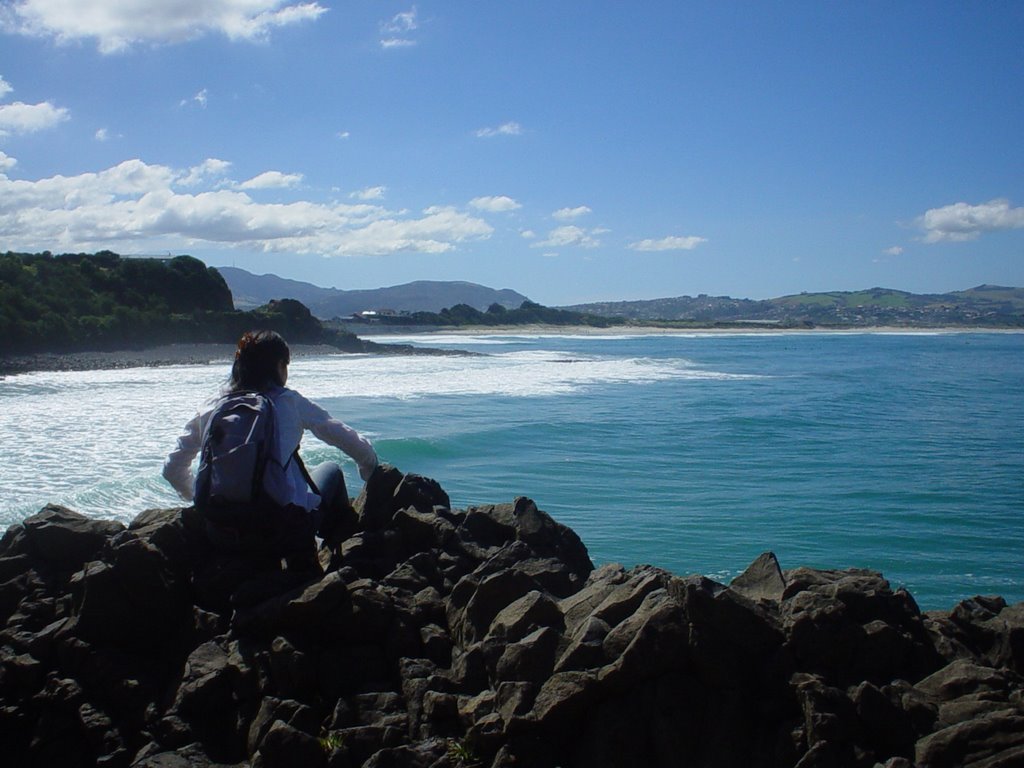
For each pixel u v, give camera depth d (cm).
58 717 366
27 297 4956
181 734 342
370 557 455
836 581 388
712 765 311
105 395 2752
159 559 406
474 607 392
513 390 3378
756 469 1725
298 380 3706
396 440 1870
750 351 8344
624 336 13688
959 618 392
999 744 295
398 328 13088
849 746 306
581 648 340
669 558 1072
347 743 329
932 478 1641
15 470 1441
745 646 334
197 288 6288
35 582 433
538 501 1384
